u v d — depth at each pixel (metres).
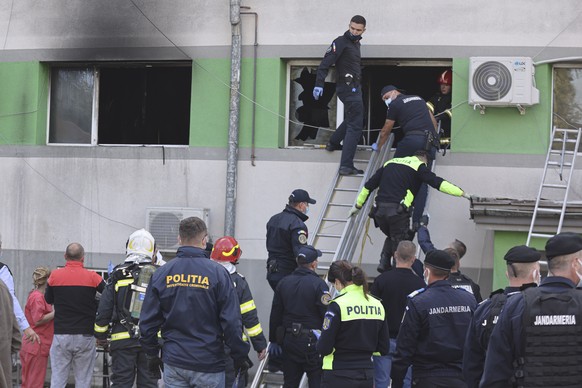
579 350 20.80
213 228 45.94
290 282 33.81
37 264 47.84
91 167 47.56
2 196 48.50
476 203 39.16
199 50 46.56
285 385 33.94
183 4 46.91
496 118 43.22
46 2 48.50
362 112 42.97
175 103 50.34
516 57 42.25
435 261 27.86
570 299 20.92
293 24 45.56
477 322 23.08
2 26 48.94
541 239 39.81
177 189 46.44
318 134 46.84
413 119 39.97
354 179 44.72
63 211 47.75
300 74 46.94
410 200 38.09
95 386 46.78
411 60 45.00
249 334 33.28
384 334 29.61
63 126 49.72
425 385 27.41
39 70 48.56
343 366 29.12
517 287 22.92
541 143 42.84
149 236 36.56
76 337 39.31
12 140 48.56
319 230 41.75
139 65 49.12
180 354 27.19
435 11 44.03
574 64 43.44
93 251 47.28
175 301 27.36
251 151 45.62
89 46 47.84
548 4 43.00
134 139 50.75
